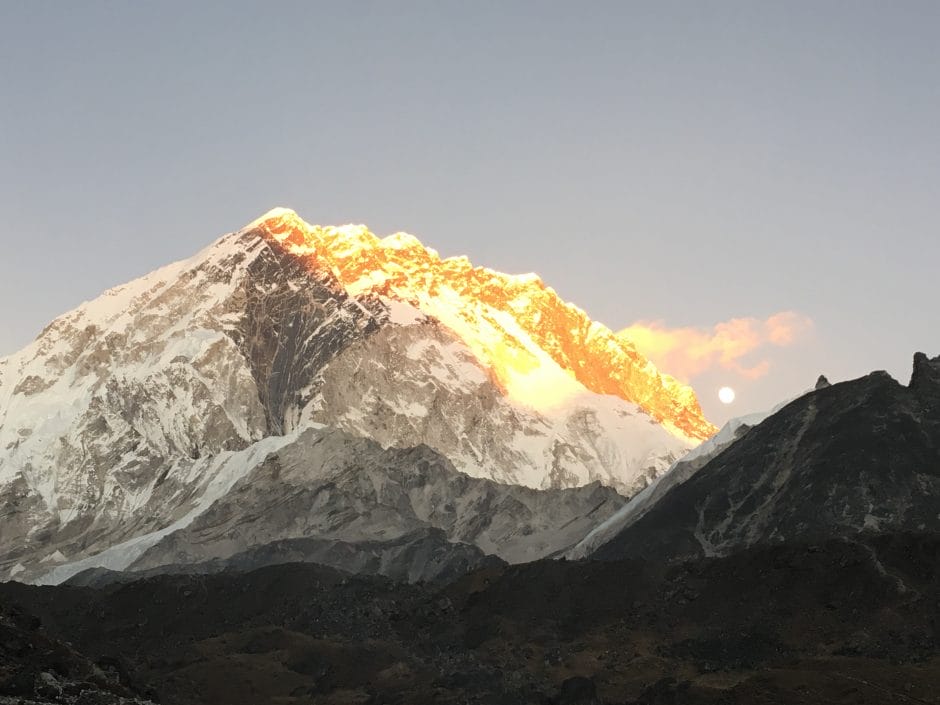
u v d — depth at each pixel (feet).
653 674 625.00
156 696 497.87
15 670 433.89
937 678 564.71
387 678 646.74
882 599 652.07
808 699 549.54
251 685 640.58
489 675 630.33
